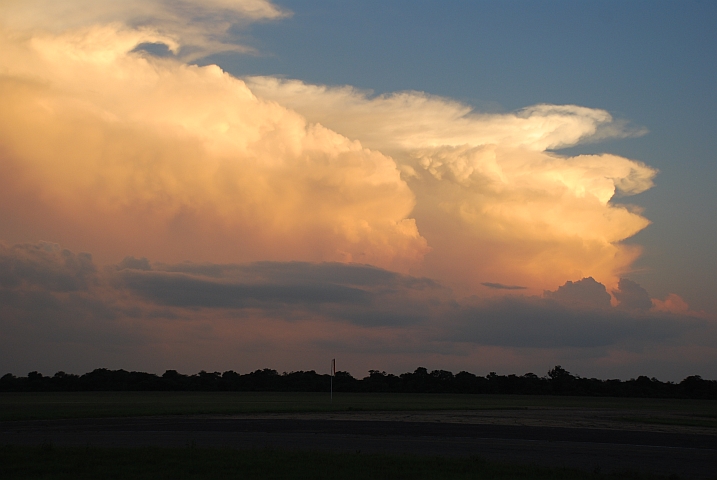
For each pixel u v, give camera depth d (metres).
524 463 29.53
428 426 50.53
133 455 28.30
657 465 30.06
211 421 53.78
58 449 30.12
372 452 32.34
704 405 142.38
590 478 24.70
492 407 97.75
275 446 34.75
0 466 25.30
